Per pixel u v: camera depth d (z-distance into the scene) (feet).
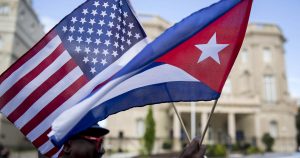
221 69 8.64
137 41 11.52
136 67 8.05
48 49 11.25
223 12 8.87
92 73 11.05
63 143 6.81
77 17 11.57
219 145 94.99
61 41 11.37
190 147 6.24
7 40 120.78
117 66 11.03
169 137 125.59
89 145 6.75
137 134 126.31
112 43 11.41
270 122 136.05
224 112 123.75
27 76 11.02
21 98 10.86
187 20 8.69
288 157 21.45
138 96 8.26
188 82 8.60
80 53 11.28
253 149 104.58
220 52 8.75
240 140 128.47
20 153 98.84
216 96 8.39
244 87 141.90
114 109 7.82
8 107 10.78
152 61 8.29
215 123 131.75
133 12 11.70
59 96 10.91
